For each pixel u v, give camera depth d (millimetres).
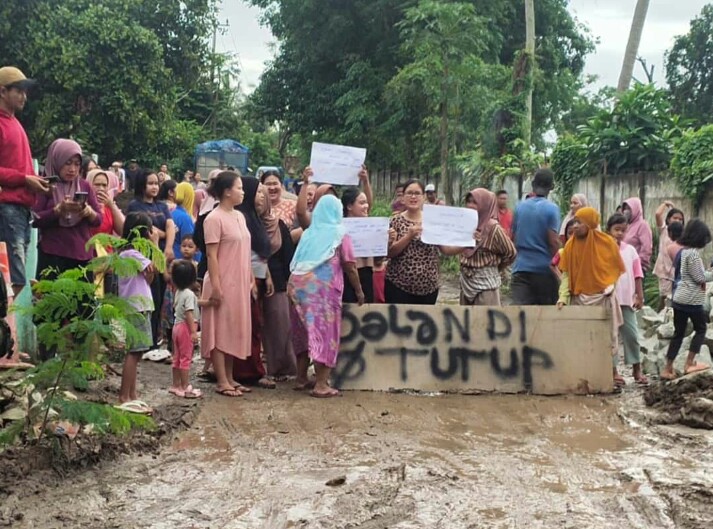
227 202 8250
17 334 8102
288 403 7914
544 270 9414
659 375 9523
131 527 4824
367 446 6527
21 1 22688
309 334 8172
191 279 8086
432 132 27047
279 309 9016
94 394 7566
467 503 5246
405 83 25938
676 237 11531
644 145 16469
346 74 36062
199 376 9094
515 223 9664
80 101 24203
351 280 8539
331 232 8281
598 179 17266
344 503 5215
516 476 5801
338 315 8328
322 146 8953
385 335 8680
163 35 28250
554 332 8688
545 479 5746
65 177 7762
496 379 8648
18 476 5461
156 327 9930
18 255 7406
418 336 8695
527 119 24109
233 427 7051
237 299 8195
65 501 5211
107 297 6039
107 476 5711
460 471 5914
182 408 7469
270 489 5480
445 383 8633
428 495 5387
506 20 33312
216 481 5648
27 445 5832
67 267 7723
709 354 9398
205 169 35656
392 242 8844
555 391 8609
